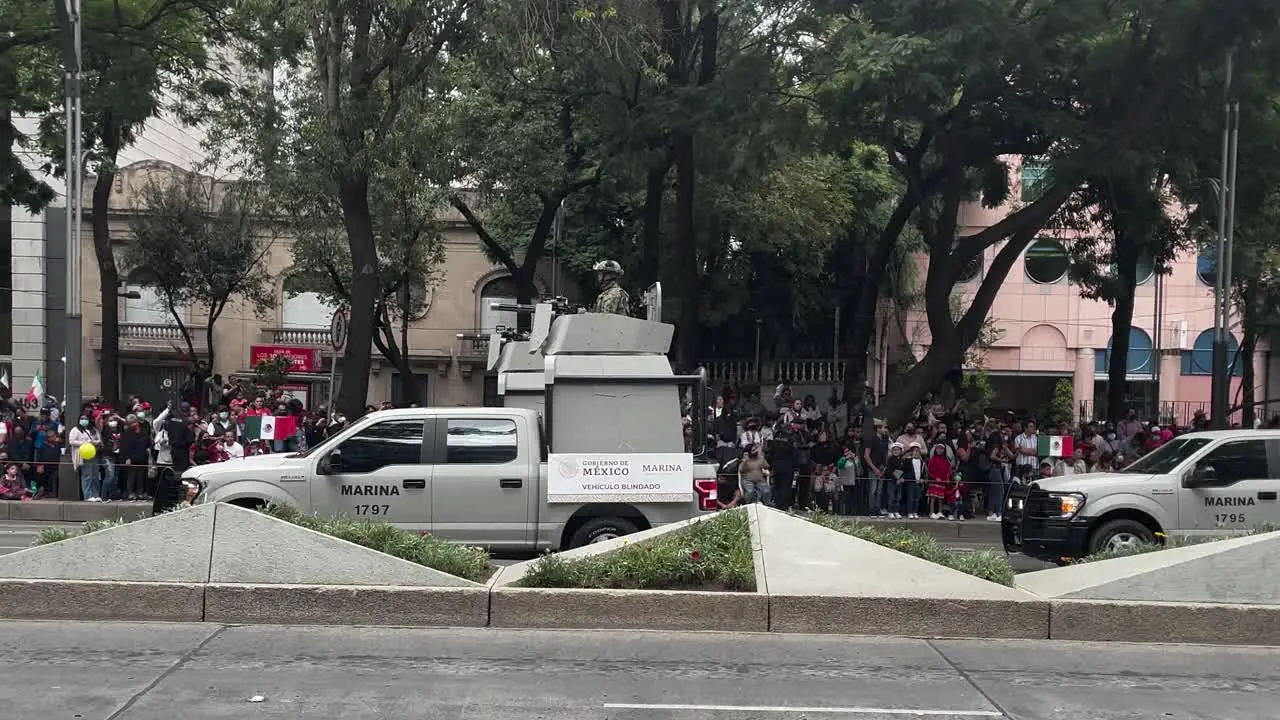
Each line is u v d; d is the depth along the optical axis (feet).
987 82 58.03
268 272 104.42
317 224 85.92
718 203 91.20
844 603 24.58
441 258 96.68
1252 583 25.09
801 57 65.92
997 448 60.23
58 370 104.88
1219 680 21.43
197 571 25.00
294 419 56.49
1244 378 90.12
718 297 101.19
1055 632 24.47
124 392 112.98
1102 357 127.95
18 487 58.23
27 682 19.76
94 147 69.67
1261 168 64.75
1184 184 68.18
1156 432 68.90
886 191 103.45
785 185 90.89
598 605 24.66
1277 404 125.29
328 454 33.37
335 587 24.73
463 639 23.49
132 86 66.49
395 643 23.08
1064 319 126.21
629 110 69.36
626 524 33.14
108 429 58.70
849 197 98.43
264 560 25.07
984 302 66.18
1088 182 74.02
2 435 59.72
